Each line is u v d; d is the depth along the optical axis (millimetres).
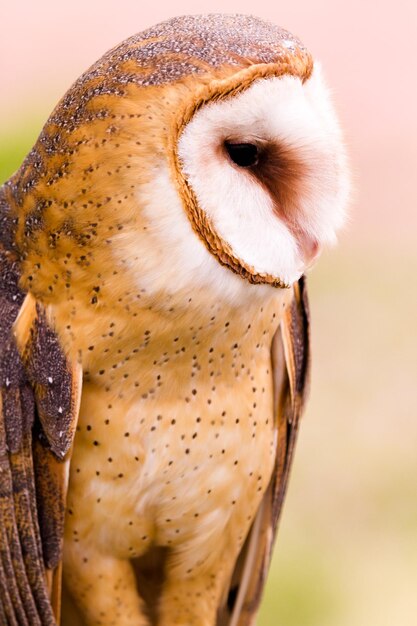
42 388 1920
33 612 1933
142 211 1900
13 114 2336
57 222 1909
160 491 1943
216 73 1894
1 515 1925
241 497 1962
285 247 1917
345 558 2494
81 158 1902
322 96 1922
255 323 1933
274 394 1967
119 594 1963
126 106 1896
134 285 1908
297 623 2326
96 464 1935
